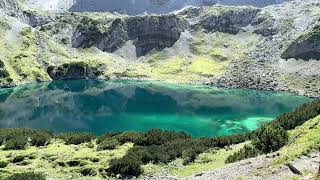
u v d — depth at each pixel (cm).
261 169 4450
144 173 6869
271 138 5931
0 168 7450
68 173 7150
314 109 9375
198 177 4994
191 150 7750
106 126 16662
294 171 3878
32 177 6147
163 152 7756
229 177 4559
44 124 16938
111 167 7081
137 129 16075
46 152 8538
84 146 9369
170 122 17562
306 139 5538
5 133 10869
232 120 17900
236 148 8112
